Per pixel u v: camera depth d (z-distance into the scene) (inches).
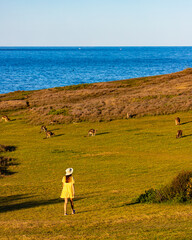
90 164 1685.5
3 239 622.2
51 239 598.2
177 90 4111.7
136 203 922.7
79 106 3540.8
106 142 2186.3
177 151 1802.4
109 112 3127.5
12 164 1819.6
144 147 1967.3
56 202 1054.4
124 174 1424.7
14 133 2716.5
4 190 1302.9
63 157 1888.5
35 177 1529.3
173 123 2568.9
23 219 832.9
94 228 669.3
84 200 1029.8
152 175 1344.7
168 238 535.5
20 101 4382.4
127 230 624.1
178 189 903.7
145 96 3809.1
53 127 2829.7
